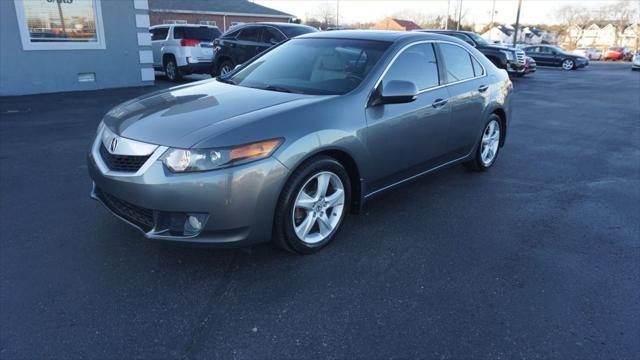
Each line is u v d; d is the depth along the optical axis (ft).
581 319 8.70
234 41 41.32
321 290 9.34
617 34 259.80
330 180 10.78
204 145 8.70
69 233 11.41
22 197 13.69
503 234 12.29
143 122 9.78
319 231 10.86
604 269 10.60
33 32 33.55
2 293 8.90
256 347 7.69
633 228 12.95
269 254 10.67
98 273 9.69
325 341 7.88
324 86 11.75
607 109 37.01
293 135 9.52
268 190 9.20
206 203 8.74
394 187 13.01
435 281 9.83
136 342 7.72
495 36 232.94
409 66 12.78
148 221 9.29
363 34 13.65
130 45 38.70
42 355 7.36
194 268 9.98
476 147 16.44
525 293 9.50
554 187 16.39
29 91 34.22
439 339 8.01
